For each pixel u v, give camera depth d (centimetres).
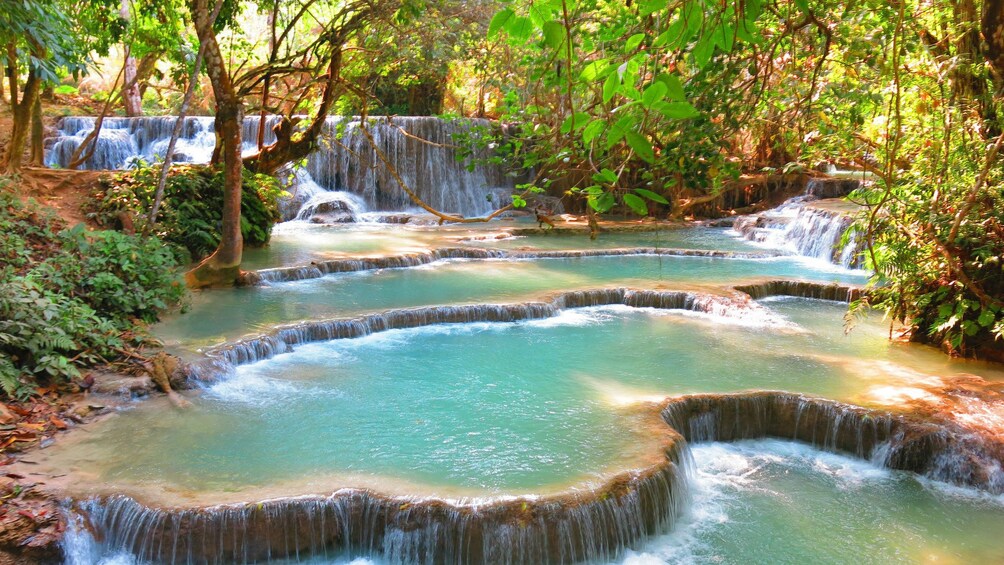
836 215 1589
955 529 628
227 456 643
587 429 705
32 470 598
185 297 1106
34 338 739
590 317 1143
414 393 804
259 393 797
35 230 1029
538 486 589
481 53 1203
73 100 2503
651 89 208
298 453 652
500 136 641
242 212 1530
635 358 932
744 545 600
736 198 2295
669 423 744
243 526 548
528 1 242
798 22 447
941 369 893
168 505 550
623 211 2275
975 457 690
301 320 1006
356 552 576
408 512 559
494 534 551
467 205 2398
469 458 643
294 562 562
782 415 789
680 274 1408
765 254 1620
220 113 1158
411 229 1952
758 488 691
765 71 465
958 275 870
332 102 1457
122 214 1264
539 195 2381
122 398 743
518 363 911
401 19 1181
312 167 2238
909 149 849
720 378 855
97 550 548
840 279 1370
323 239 1730
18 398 695
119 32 1361
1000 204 854
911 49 508
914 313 998
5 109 2066
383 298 1165
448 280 1327
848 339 1027
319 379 845
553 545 559
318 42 1246
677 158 413
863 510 655
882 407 756
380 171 2288
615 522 581
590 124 222
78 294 916
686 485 670
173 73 1486
